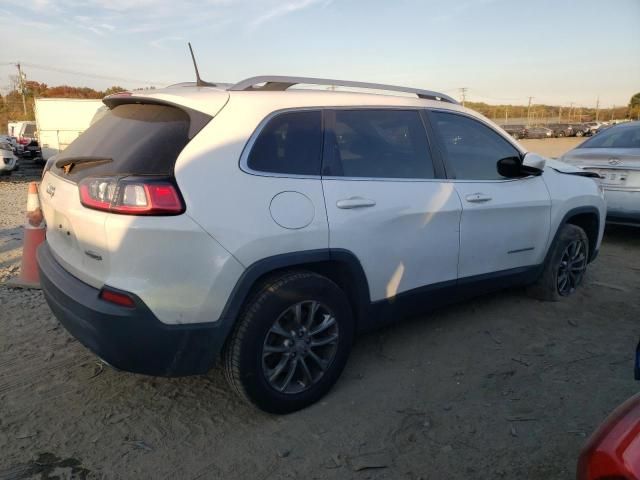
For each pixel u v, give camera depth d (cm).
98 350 266
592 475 143
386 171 342
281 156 297
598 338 407
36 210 499
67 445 277
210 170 269
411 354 379
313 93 328
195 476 256
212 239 263
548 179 452
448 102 407
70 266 290
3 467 258
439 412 309
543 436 287
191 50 339
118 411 307
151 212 252
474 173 397
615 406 315
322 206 301
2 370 350
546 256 461
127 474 256
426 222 352
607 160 667
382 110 352
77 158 299
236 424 296
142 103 312
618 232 774
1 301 466
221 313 270
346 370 356
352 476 257
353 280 322
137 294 254
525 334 412
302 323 302
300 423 298
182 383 339
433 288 368
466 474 258
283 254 285
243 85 309
